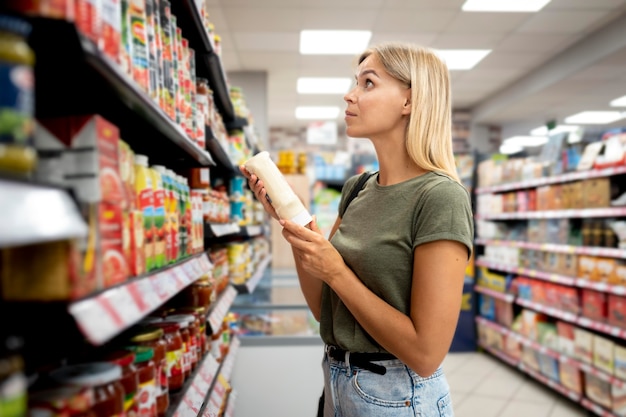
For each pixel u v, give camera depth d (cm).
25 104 54
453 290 120
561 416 384
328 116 1111
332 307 147
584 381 392
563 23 580
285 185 137
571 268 409
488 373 500
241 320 350
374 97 140
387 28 594
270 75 788
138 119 124
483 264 571
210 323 183
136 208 102
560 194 420
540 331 449
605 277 365
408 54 140
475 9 541
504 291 523
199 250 175
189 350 150
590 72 654
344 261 141
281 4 520
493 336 545
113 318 71
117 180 83
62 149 74
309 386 299
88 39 66
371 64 143
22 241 49
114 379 84
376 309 124
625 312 343
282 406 297
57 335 67
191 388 138
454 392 442
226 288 262
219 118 250
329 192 658
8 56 52
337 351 141
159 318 149
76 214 61
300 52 680
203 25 177
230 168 294
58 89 90
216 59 203
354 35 618
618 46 565
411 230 130
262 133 766
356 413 133
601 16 561
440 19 566
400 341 121
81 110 109
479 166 590
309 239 125
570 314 405
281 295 432
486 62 726
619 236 353
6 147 52
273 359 300
